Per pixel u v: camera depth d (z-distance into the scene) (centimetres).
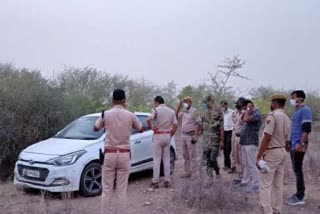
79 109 1312
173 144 1001
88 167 790
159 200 752
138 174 1005
